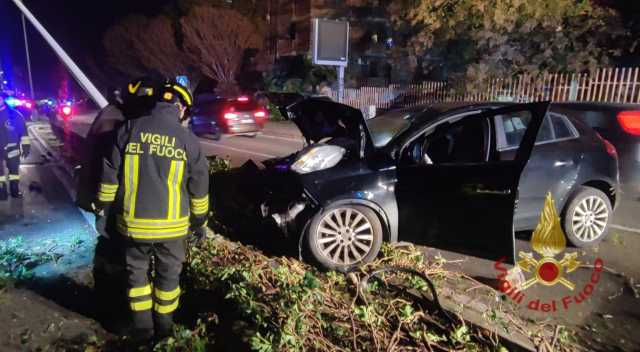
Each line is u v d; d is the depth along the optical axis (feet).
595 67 46.47
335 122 16.16
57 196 22.09
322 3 82.58
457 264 15.02
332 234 14.08
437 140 15.81
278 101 18.49
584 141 16.05
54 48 14.94
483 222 12.71
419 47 57.06
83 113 90.89
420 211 13.94
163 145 9.03
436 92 57.16
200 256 12.98
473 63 53.11
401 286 12.39
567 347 10.21
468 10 50.85
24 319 10.96
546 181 15.11
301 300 10.12
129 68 107.76
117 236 10.03
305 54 82.94
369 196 14.07
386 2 64.64
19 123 21.68
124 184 9.03
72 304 11.76
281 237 15.14
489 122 14.74
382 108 63.36
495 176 12.44
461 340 9.71
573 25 48.98
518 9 48.47
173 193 9.23
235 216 17.37
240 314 10.75
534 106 12.76
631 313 11.93
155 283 10.03
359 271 13.38
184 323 10.95
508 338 10.02
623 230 18.24
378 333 9.94
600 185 16.66
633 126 19.98
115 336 10.49
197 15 87.40
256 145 44.39
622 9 48.21
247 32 89.81
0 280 12.37
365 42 75.31
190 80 102.06
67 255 14.74
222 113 47.34
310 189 13.92
